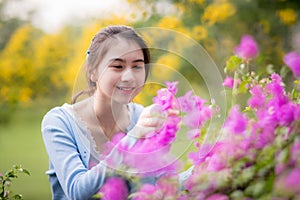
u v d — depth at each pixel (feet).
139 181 5.09
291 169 4.25
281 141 4.53
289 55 4.85
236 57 6.15
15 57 21.22
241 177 4.58
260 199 4.30
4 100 21.06
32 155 23.95
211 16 17.40
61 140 6.18
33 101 21.63
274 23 18.33
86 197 5.60
